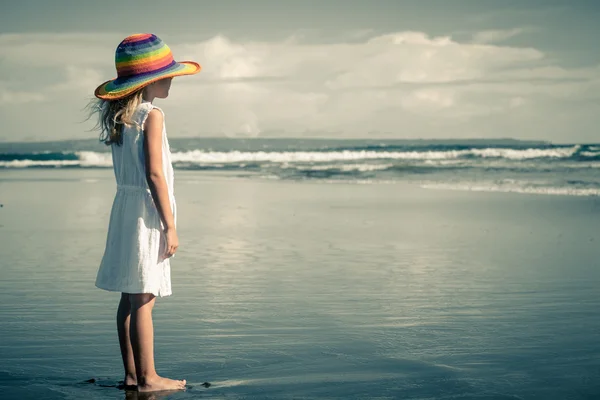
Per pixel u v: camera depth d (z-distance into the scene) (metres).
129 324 2.99
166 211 2.88
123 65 2.94
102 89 2.96
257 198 14.45
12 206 12.44
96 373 3.18
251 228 9.54
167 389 2.91
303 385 2.96
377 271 6.21
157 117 2.91
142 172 2.92
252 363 3.33
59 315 4.38
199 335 3.89
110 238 2.95
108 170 27.48
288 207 12.62
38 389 2.91
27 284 5.46
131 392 2.88
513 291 5.28
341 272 6.14
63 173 24.91
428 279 5.82
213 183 19.19
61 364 3.32
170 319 4.29
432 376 3.08
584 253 7.32
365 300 4.92
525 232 9.16
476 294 5.15
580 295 5.11
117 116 2.90
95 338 3.81
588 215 11.10
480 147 47.06
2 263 6.50
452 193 15.52
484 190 16.22
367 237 8.64
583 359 3.37
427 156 34.44
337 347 3.62
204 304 4.75
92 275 5.88
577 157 30.19
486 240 8.37
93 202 13.23
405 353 3.50
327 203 13.34
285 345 3.67
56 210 11.77
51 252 7.22
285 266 6.48
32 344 3.68
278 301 4.88
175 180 20.55
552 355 3.45
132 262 2.88
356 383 2.98
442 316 4.41
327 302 4.84
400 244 8.02
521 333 3.94
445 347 3.62
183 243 8.05
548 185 17.36
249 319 4.30
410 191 16.20
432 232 9.17
